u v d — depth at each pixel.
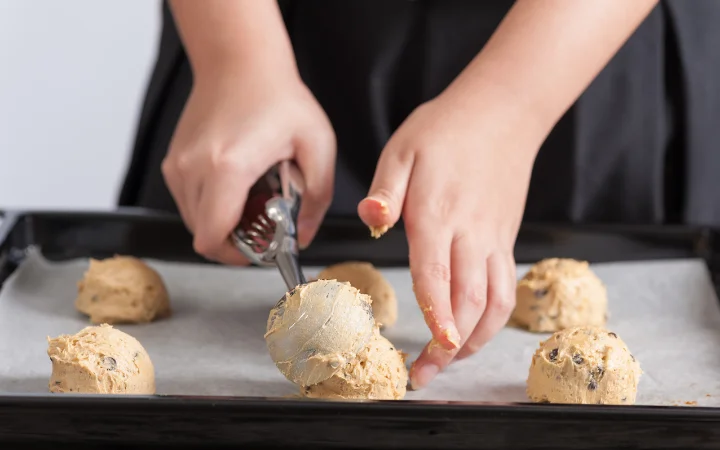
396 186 0.72
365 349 0.69
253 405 0.61
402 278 0.88
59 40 1.60
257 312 0.84
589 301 0.82
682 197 0.95
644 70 0.93
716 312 0.84
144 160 0.98
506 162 0.75
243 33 0.83
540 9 0.78
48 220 0.90
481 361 0.77
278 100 0.80
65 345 0.71
